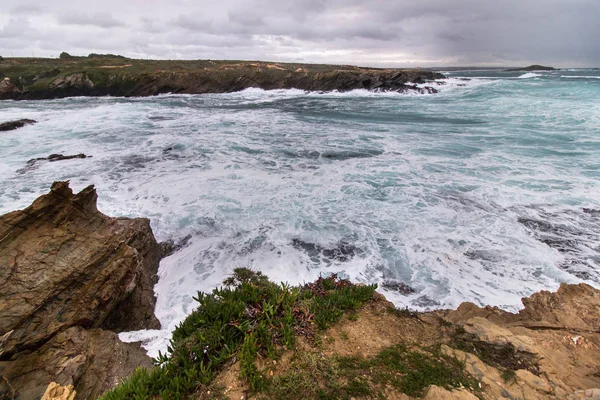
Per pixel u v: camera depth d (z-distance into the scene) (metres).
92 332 5.43
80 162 14.91
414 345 4.34
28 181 12.45
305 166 14.63
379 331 4.62
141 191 11.84
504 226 9.17
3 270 5.61
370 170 13.90
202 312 4.66
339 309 4.98
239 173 13.71
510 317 5.62
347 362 3.96
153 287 7.28
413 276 7.39
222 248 8.63
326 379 3.69
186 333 4.36
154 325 6.27
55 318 5.40
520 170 13.23
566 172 12.82
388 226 9.47
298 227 9.52
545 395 3.53
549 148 16.05
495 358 4.11
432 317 5.07
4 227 6.02
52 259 6.06
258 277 6.22
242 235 9.17
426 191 11.62
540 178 12.34
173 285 7.34
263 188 12.16
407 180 12.68
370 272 7.59
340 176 13.31
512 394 3.53
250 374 3.71
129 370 4.82
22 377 4.49
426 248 8.39
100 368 4.78
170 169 14.23
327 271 7.66
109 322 6.08
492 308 5.92
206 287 7.20
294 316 4.65
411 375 3.77
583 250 8.02
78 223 6.95
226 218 10.00
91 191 7.48
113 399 3.43
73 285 5.93
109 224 7.51
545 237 8.60
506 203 10.48
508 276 7.22
